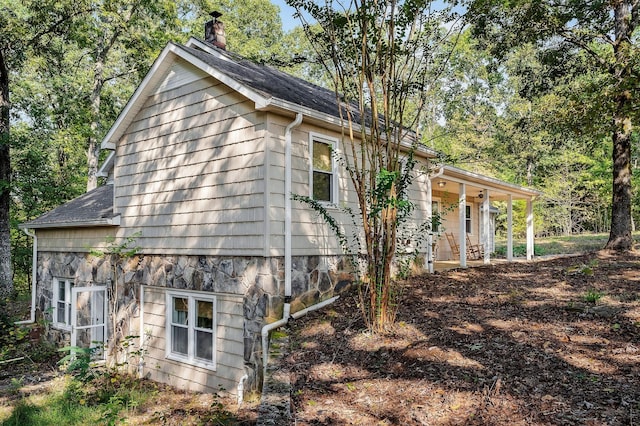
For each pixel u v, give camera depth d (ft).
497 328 17.74
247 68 28.94
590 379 12.55
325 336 18.52
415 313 20.40
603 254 39.70
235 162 23.52
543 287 25.77
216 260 24.14
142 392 23.71
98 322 31.53
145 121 28.86
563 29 42.04
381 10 18.43
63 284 36.22
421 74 19.98
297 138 23.82
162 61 26.86
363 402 12.54
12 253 60.13
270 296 21.65
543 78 51.60
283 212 22.63
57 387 23.57
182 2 65.72
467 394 12.25
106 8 49.90
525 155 84.84
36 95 59.31
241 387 21.21
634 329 16.48
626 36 38.81
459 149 85.15
